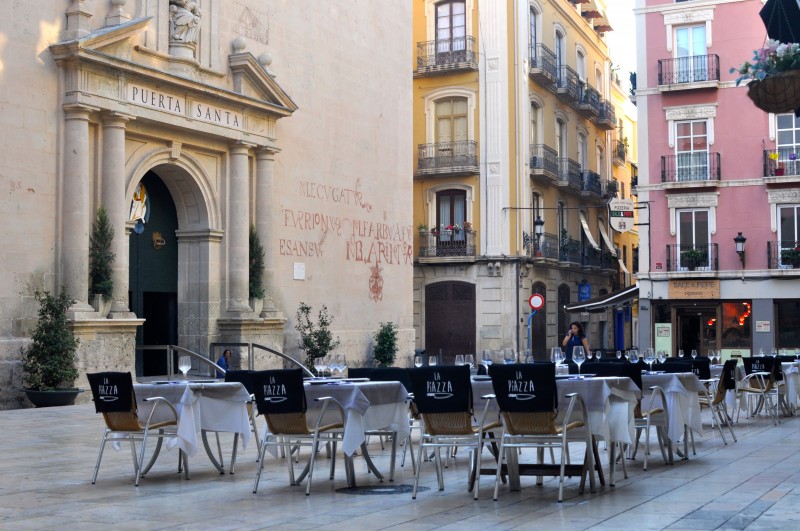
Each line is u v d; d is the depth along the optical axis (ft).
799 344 114.21
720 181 117.39
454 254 129.80
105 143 67.97
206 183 79.25
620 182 188.55
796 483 29.48
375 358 98.37
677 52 121.08
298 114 89.40
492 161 129.29
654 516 24.08
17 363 61.52
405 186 106.73
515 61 132.05
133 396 31.42
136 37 70.74
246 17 83.05
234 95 78.54
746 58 117.29
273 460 37.32
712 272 116.57
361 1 99.66
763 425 51.34
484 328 128.57
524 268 130.41
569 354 63.98
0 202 61.21
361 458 38.27
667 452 39.09
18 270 62.23
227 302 80.38
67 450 40.40
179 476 33.09
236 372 35.99
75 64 64.90
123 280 68.33
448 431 29.12
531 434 28.30
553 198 146.61
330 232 93.25
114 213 67.82
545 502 26.96
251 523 24.03
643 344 119.75
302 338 87.92
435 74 132.46
